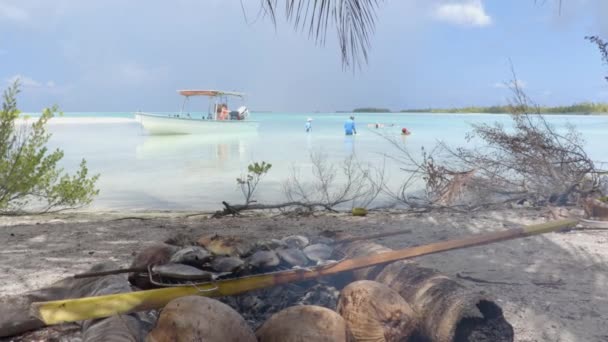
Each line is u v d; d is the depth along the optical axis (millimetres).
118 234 6691
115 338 2184
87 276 2611
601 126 45688
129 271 2641
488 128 12633
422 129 47562
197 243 2939
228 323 2115
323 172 14875
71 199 9820
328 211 9242
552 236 6133
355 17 3264
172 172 15727
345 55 3283
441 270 4699
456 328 2314
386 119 88562
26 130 9711
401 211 8898
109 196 11453
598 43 8883
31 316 2824
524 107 9648
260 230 6891
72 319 2170
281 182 13141
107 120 96938
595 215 7070
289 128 53812
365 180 13156
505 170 9656
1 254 5484
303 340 2186
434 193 9992
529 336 3172
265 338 2270
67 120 95688
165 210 9672
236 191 11992
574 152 9328
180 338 2049
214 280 2451
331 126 60438
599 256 5160
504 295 3947
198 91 38656
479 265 4879
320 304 2715
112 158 20781
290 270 2590
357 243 3146
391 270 2750
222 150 24953
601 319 3459
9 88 9391
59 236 6582
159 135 41438
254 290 2582
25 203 9984
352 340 2301
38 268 4855
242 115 45469
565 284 4238
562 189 9023
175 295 2344
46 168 9852
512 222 7363
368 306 2314
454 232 6594
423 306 2441
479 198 9461
